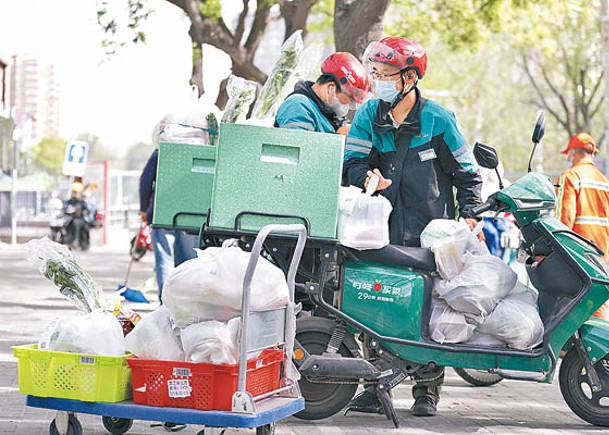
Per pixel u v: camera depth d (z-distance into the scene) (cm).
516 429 1009
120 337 846
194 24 3180
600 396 1029
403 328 988
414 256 993
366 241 973
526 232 1027
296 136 946
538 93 7356
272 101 1127
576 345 1023
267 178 945
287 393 887
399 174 1039
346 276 991
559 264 1009
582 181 1451
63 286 897
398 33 3709
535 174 1028
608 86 2533
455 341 992
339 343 1002
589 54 6531
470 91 7819
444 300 1002
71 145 3362
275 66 1127
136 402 827
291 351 889
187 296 803
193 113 1178
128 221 5897
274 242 971
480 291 985
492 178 1556
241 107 1107
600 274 1007
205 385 810
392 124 1030
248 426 796
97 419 1009
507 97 7919
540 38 3719
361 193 988
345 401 1009
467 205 1048
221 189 945
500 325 990
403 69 1017
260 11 3291
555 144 8344
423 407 1059
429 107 1039
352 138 1050
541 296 1029
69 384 834
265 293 830
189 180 1050
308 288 980
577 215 1455
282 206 945
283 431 967
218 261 809
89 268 3397
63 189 5506
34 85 9781
